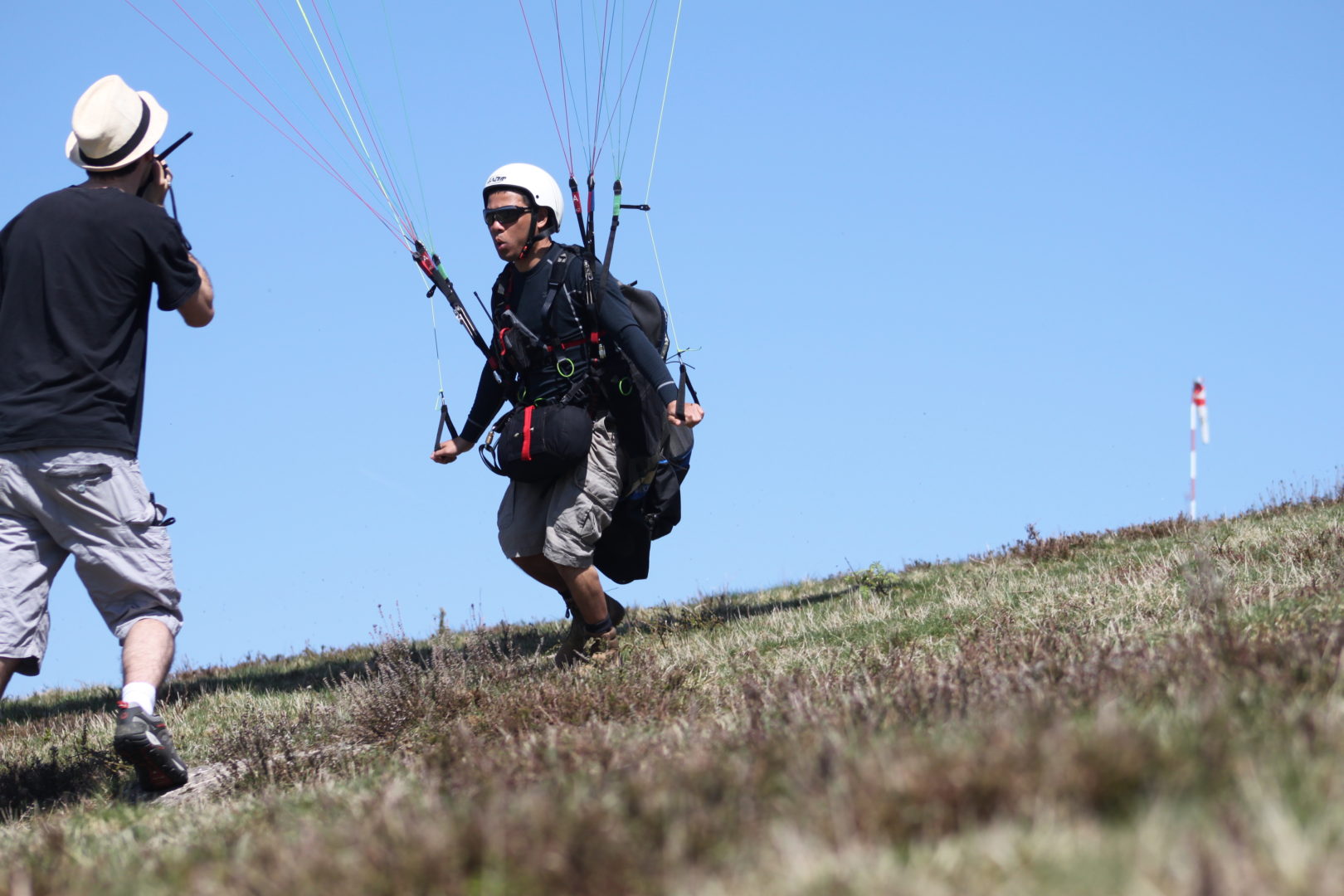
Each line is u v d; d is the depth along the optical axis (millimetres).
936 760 8750
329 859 9078
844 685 16656
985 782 8234
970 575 34562
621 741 14469
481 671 24422
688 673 22344
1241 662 12727
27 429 17219
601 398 23344
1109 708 10609
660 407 23578
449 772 14039
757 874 7785
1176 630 19031
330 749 19906
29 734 27797
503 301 23672
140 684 17922
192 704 28438
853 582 36625
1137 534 37906
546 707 19516
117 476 17688
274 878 8992
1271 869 6559
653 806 9336
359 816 11688
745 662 23688
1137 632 19719
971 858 7383
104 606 18297
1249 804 7605
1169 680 12680
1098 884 6762
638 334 22797
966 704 13320
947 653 21391
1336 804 7465
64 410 17328
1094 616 22844
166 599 18391
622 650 24922
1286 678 11625
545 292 23125
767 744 11805
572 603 25188
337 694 25406
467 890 8375
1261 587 22828
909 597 31359
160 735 18062
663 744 13672
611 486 23328
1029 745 8828
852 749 11117
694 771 10516
